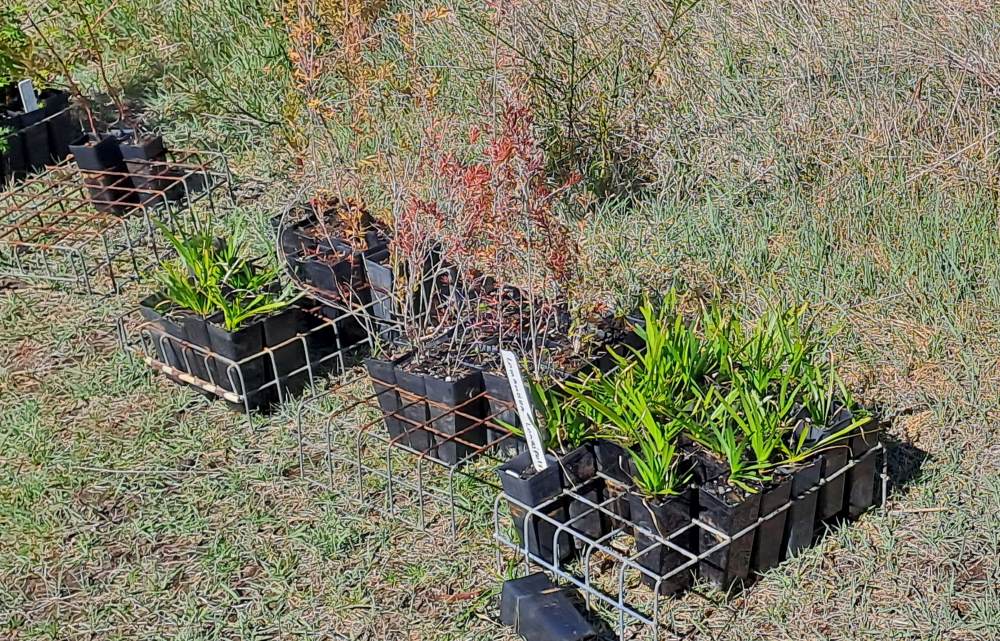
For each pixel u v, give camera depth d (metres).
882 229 2.30
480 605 1.80
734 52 2.69
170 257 2.52
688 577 1.79
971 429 1.97
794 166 2.45
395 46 2.78
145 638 1.79
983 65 2.42
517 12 2.61
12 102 2.96
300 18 2.29
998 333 2.11
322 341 2.27
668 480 1.76
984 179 2.33
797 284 2.23
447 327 2.09
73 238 2.61
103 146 2.64
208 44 3.15
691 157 2.54
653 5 2.76
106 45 3.21
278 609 1.81
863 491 1.85
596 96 2.61
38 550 1.92
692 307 2.23
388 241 2.28
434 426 2.00
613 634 1.75
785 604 1.76
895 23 2.59
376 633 1.78
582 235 2.18
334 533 1.91
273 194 2.69
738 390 1.83
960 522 1.84
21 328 2.36
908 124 2.43
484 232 2.06
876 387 2.05
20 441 2.10
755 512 1.75
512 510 1.84
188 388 2.20
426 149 2.20
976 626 1.71
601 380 1.92
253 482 2.01
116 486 2.01
